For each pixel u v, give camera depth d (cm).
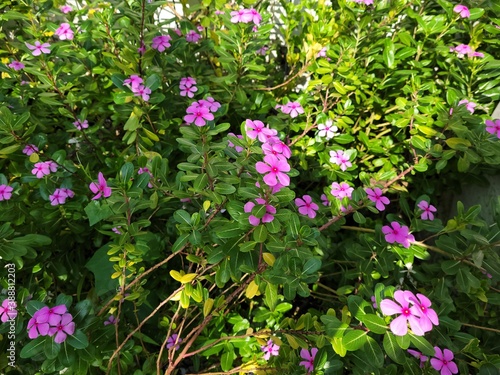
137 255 47
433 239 77
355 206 53
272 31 96
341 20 76
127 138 63
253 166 42
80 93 67
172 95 68
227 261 42
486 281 51
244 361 58
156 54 65
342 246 68
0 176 52
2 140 50
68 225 56
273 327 60
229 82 68
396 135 74
